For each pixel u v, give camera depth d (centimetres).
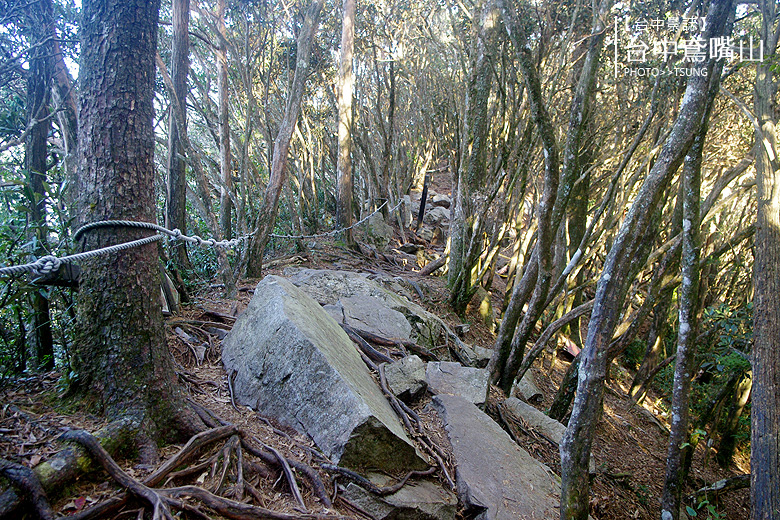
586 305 666
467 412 480
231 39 948
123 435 269
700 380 1205
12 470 219
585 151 888
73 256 250
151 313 300
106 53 281
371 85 1599
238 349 433
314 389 360
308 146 1249
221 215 871
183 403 313
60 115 532
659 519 614
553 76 760
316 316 463
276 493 297
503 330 662
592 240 852
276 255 1009
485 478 395
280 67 1140
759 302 552
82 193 290
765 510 495
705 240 1086
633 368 1216
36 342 389
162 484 261
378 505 316
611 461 718
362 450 336
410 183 1798
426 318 698
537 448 550
